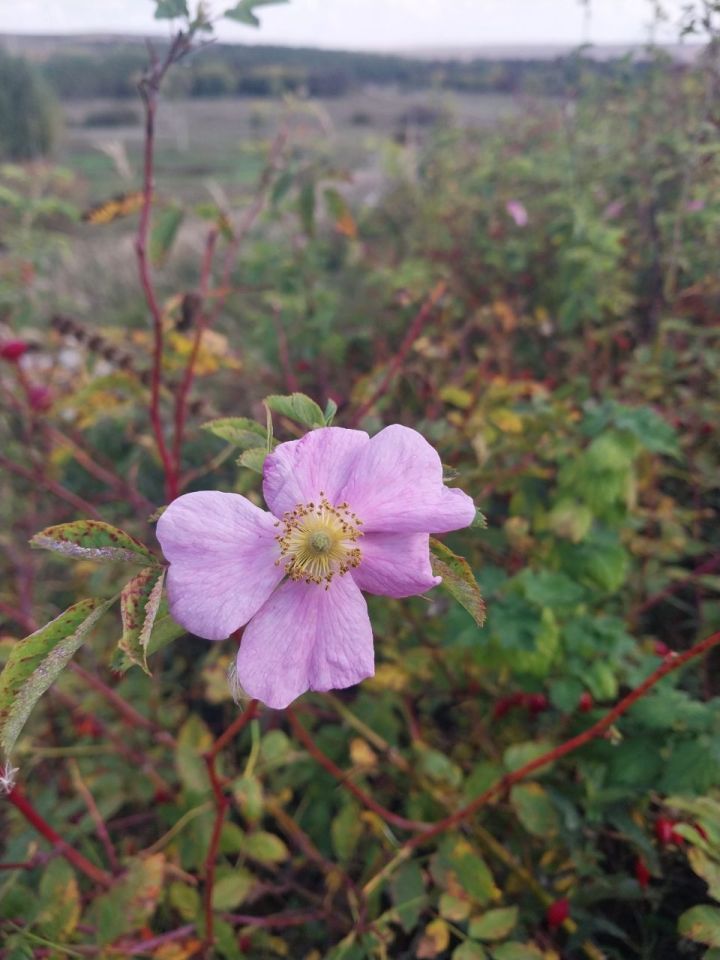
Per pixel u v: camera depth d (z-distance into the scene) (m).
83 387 0.29
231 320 0.52
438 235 0.52
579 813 0.20
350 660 0.12
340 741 0.25
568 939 0.20
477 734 0.25
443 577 0.12
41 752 0.25
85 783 0.25
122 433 0.42
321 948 0.22
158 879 0.18
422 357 0.35
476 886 0.19
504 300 0.44
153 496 0.39
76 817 0.25
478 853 0.21
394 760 0.23
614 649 0.21
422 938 0.20
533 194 0.51
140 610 0.11
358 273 0.59
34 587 0.34
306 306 0.41
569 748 0.18
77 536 0.11
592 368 0.37
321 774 0.25
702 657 0.25
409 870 0.20
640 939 0.20
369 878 0.22
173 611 0.11
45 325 0.48
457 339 0.37
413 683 0.26
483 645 0.21
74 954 0.17
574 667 0.21
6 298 0.37
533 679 0.22
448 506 0.12
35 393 0.29
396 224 0.62
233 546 0.11
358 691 0.28
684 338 0.36
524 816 0.19
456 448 0.27
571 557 0.24
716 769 0.17
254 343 0.47
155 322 0.22
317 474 0.12
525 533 0.26
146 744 0.28
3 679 0.10
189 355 0.28
